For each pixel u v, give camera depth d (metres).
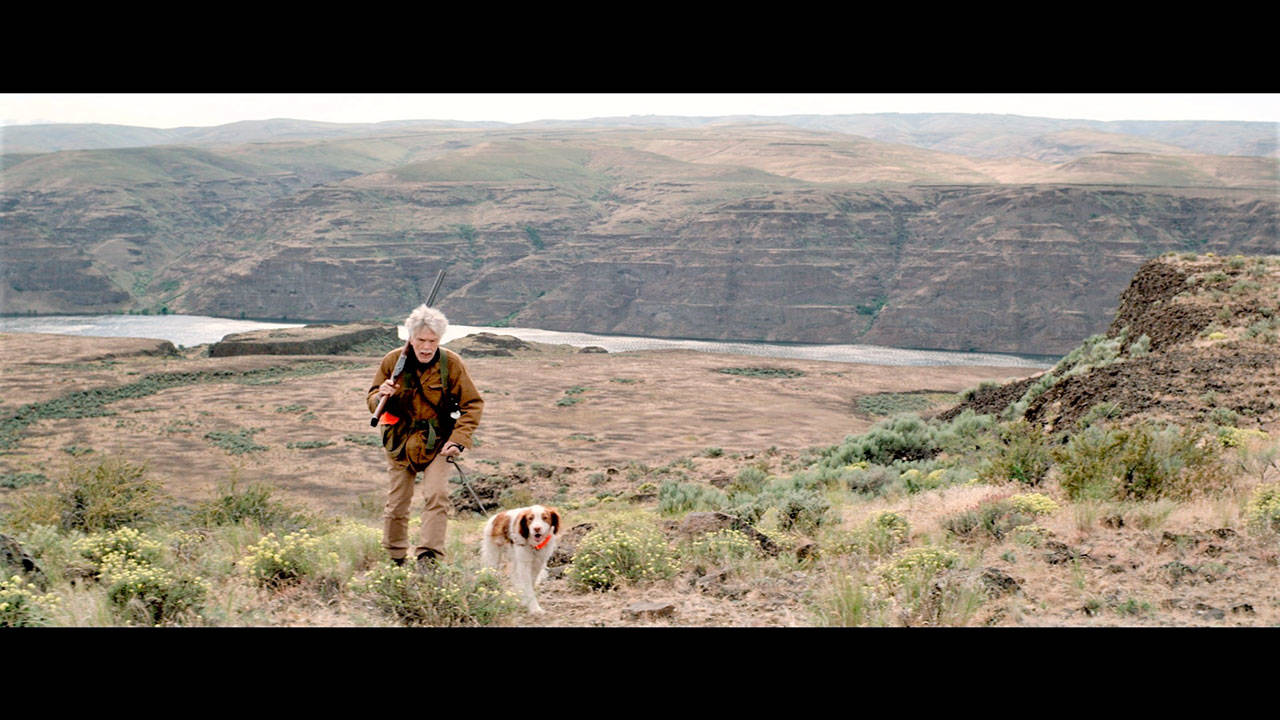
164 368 139.62
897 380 146.25
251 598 6.91
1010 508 10.00
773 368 154.75
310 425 91.12
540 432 89.56
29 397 112.38
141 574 6.40
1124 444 11.13
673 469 37.22
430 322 7.02
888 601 6.58
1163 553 7.93
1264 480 10.72
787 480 23.78
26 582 7.03
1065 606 6.63
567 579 8.07
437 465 7.21
